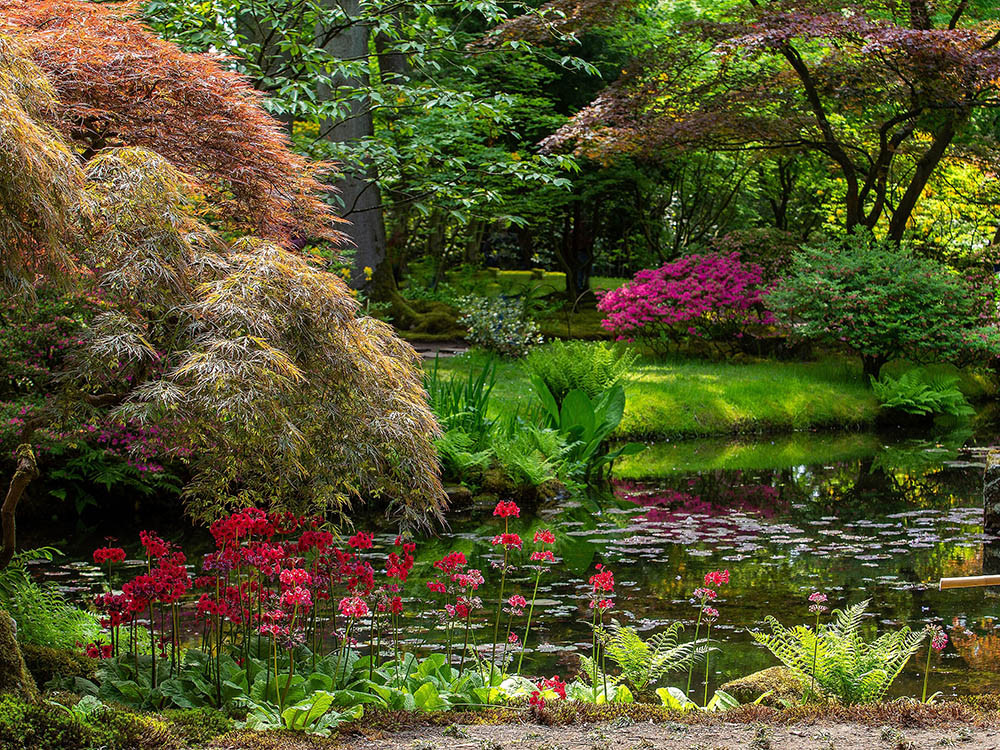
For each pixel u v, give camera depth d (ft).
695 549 27.37
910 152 68.44
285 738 10.39
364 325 15.25
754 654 18.39
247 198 18.01
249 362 12.41
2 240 11.14
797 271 60.90
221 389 12.23
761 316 64.95
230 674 12.90
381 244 65.87
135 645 13.35
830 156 68.39
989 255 66.74
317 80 35.42
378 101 36.37
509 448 36.04
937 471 40.86
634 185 79.00
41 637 15.64
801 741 10.46
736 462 43.24
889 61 57.36
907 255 60.39
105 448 30.73
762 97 64.64
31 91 12.96
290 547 14.57
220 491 15.52
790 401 54.03
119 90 17.30
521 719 11.35
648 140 63.93
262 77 33.94
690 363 64.69
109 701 12.03
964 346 58.49
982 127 75.87
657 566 25.41
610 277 94.89
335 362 13.61
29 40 15.49
